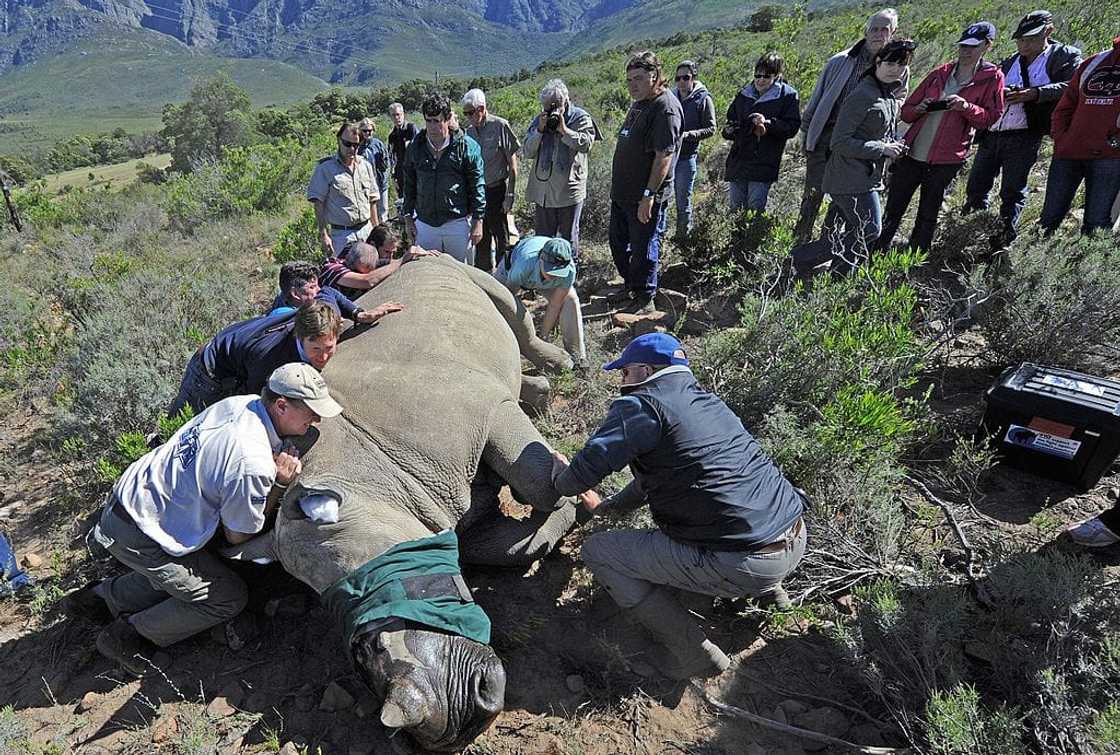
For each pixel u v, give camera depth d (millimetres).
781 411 3957
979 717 2518
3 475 5199
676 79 7215
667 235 7891
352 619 2752
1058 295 4625
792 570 3117
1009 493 3861
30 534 4496
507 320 4914
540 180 6617
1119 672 2580
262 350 3846
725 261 6727
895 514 3586
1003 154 5953
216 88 61000
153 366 5680
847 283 4855
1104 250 4891
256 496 2934
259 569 3607
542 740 2918
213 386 4090
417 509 3238
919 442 4160
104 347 6074
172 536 2992
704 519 2871
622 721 2977
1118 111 5152
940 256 6156
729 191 7969
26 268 11406
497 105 19656
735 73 15734
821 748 2789
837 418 3764
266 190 13016
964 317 4809
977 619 3049
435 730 2590
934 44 11445
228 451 2906
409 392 3412
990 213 6145
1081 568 2963
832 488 3684
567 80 26609
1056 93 5605
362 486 3150
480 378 3623
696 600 3453
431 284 4305
